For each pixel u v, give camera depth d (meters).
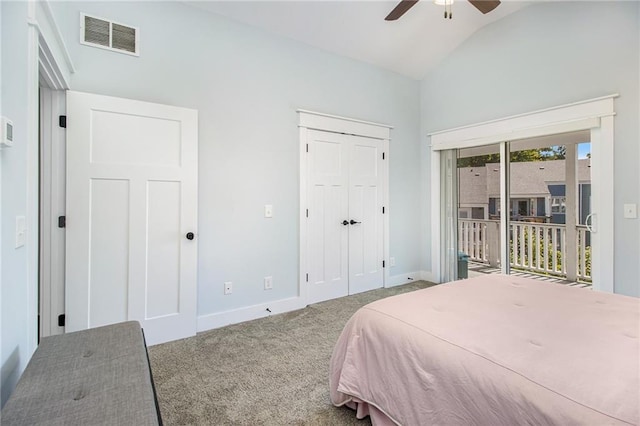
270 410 1.61
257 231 2.97
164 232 2.40
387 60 3.80
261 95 2.98
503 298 1.64
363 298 3.52
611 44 2.65
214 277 2.74
